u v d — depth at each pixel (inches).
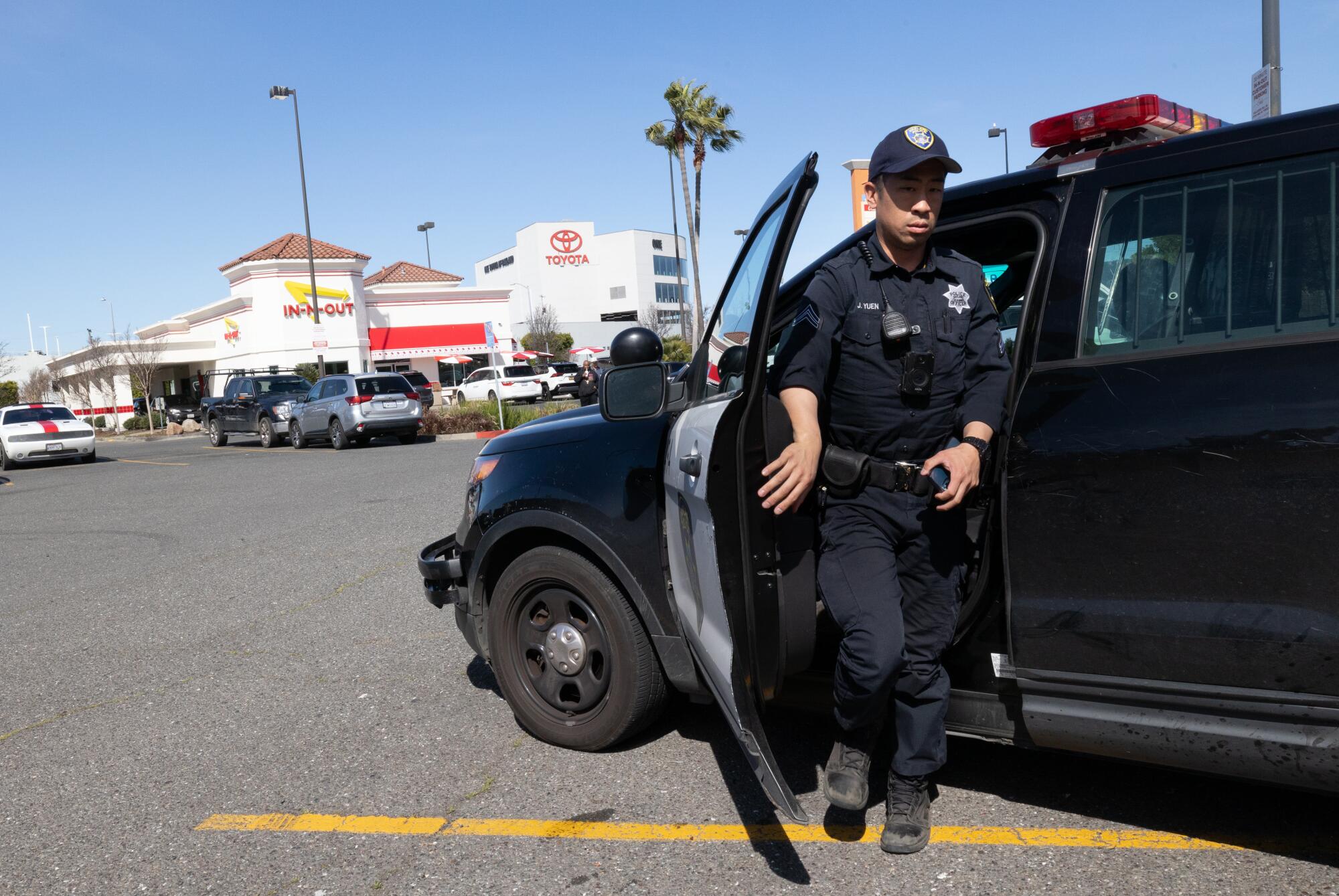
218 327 1803.6
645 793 127.0
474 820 123.5
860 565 99.0
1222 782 117.8
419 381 1476.4
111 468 783.7
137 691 187.2
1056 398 100.0
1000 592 105.9
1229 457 90.4
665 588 127.1
